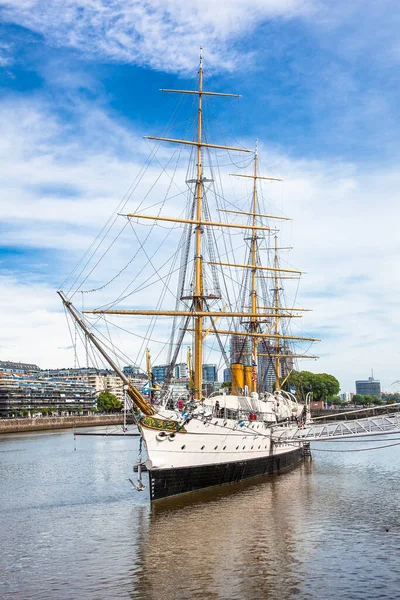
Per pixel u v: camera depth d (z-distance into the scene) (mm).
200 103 80812
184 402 67938
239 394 84875
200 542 45750
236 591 35594
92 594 35688
